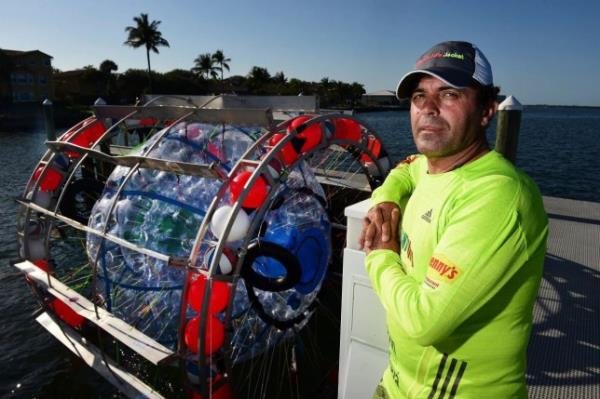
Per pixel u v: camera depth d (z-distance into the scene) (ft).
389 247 6.15
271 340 14.64
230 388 12.42
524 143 128.47
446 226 4.99
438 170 5.63
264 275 13.79
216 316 12.18
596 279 14.48
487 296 4.56
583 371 10.05
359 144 17.31
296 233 14.01
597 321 12.05
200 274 11.63
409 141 116.88
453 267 4.58
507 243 4.44
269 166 12.66
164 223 13.61
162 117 17.20
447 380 5.29
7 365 19.07
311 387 15.65
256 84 264.31
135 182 14.62
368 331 9.33
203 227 11.60
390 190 7.11
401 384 5.90
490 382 5.08
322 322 18.69
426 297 4.75
